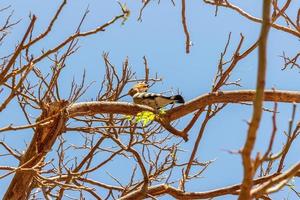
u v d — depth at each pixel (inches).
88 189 555.2
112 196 679.7
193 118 638.5
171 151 722.2
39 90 558.3
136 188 681.6
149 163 711.7
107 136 644.7
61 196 619.8
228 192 609.3
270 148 251.1
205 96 633.0
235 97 632.4
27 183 565.9
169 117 631.8
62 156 695.7
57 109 557.6
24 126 412.2
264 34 248.7
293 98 622.5
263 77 246.5
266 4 251.0
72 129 588.4
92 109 623.2
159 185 630.5
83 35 394.0
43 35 386.3
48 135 557.0
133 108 627.2
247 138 247.4
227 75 654.5
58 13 381.4
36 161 554.9
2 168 493.0
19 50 381.4
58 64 472.4
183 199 621.6
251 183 253.9
